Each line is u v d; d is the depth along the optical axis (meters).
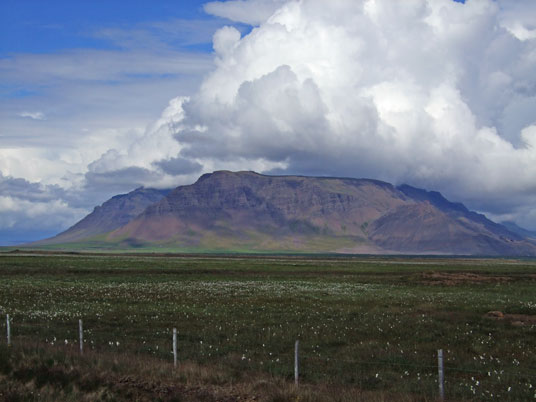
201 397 15.94
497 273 95.88
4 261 112.81
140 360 19.97
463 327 31.11
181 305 41.03
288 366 21.08
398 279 77.19
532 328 30.58
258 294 50.38
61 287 55.66
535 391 17.41
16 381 16.81
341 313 37.00
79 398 15.58
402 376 19.91
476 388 18.14
